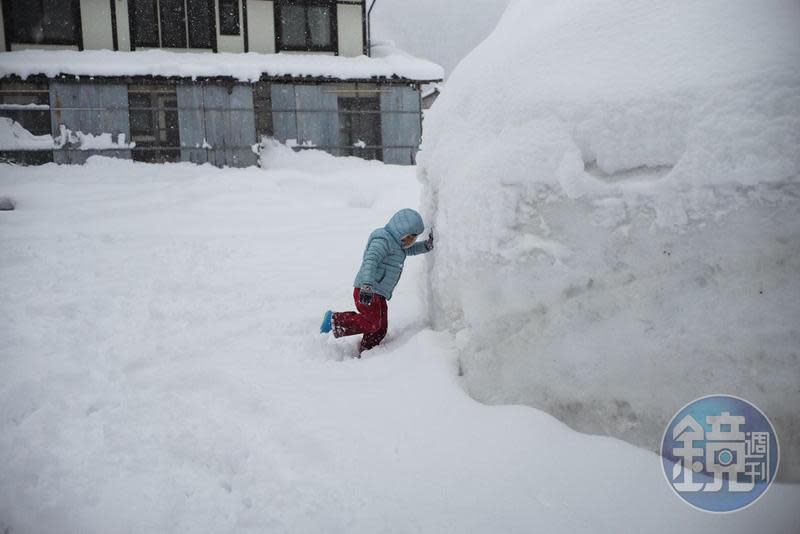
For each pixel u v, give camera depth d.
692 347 2.75
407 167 18.05
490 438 3.01
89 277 6.57
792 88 2.55
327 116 20.42
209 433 3.23
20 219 9.88
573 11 3.39
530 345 3.18
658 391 2.85
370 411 3.37
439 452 2.95
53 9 19.23
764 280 2.60
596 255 2.94
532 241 3.12
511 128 3.30
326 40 21.75
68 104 17.72
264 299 5.76
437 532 2.43
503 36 3.94
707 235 2.68
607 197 2.90
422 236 4.44
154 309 5.40
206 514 2.61
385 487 2.71
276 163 19.50
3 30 18.84
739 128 2.61
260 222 10.19
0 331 4.79
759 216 2.58
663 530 2.40
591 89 3.02
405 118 21.17
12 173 14.88
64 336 4.75
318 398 3.57
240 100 19.38
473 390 3.40
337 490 2.70
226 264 7.27
